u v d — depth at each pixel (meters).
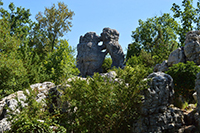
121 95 6.57
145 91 6.91
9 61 11.89
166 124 6.77
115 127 6.50
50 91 8.20
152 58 31.66
